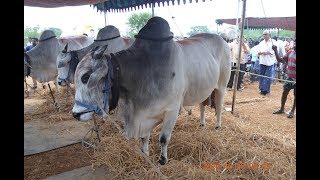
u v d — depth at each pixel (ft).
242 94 27.45
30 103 22.47
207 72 11.59
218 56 13.14
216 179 9.62
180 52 10.41
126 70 9.01
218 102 14.57
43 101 22.75
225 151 11.68
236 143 12.86
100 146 12.64
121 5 24.75
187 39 12.46
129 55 9.21
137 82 9.16
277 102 23.57
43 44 19.94
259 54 26.53
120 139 12.94
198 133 13.24
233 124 15.42
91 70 8.61
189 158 11.24
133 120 9.55
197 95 11.57
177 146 12.13
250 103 23.11
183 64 10.37
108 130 14.87
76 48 21.54
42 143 13.94
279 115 19.47
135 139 10.93
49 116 18.19
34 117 18.44
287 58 19.21
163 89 9.45
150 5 21.36
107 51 15.34
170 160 11.06
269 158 11.14
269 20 49.88
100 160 11.60
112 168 10.98
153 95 9.36
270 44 26.02
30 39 35.19
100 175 10.71
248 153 11.59
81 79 8.62
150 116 9.80
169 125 10.05
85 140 14.12
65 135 15.02
